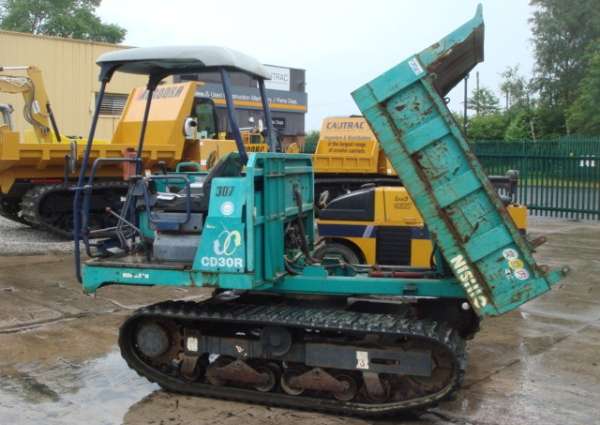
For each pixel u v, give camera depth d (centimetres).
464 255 452
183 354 518
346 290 505
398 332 454
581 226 1543
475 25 446
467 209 450
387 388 471
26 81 1270
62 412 477
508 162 1834
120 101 2406
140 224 538
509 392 517
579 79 4612
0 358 586
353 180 1602
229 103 507
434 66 473
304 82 3978
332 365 476
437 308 554
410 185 458
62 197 1235
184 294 834
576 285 898
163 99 1334
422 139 453
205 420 465
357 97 461
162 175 538
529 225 1565
